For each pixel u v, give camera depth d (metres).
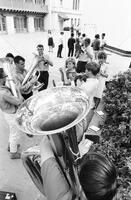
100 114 4.85
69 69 4.63
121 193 2.28
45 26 31.77
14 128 3.12
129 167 2.59
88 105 1.53
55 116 1.62
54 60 11.20
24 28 28.66
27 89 3.82
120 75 5.45
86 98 1.62
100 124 4.40
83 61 6.72
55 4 30.53
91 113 1.84
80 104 1.62
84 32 12.75
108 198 0.99
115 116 4.15
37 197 2.68
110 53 10.30
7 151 3.58
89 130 4.17
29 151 1.71
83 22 12.86
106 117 4.59
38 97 1.75
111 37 10.09
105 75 4.70
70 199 1.13
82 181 1.01
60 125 1.53
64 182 1.22
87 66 3.55
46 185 1.24
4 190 2.80
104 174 0.98
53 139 1.33
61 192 1.18
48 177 1.23
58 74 8.29
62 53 13.60
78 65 6.83
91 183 0.97
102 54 4.79
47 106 1.71
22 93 3.81
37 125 1.56
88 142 1.79
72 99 1.70
